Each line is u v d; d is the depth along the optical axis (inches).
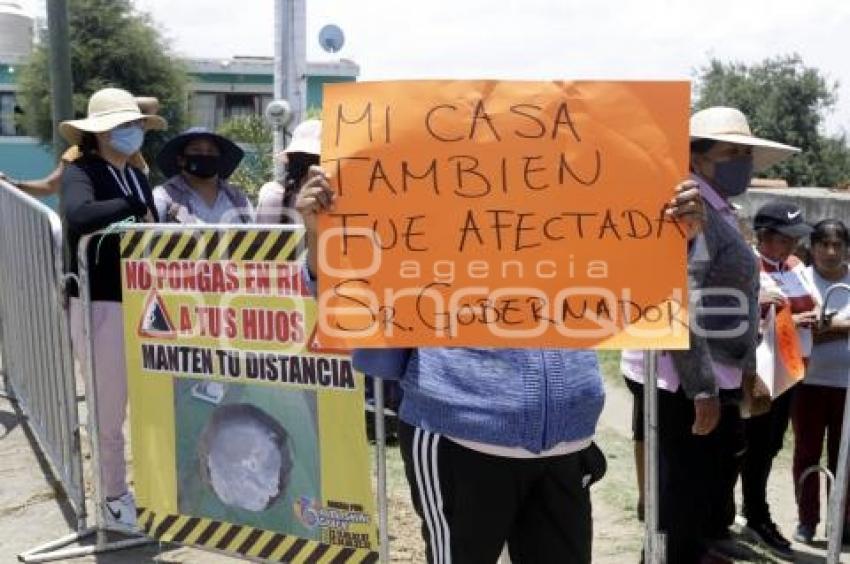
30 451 227.8
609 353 384.5
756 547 193.9
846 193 479.2
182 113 1038.4
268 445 149.5
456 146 97.0
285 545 150.4
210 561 166.7
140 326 157.6
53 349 192.4
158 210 202.2
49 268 189.0
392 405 180.9
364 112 98.1
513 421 95.6
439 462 97.9
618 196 95.7
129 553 171.3
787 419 194.9
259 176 663.8
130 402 160.9
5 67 1127.0
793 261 209.0
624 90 95.4
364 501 143.3
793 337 169.9
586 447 103.8
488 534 97.7
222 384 151.8
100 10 986.7
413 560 169.5
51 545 171.8
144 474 161.2
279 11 457.7
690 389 139.3
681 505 149.1
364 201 97.9
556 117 96.1
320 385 143.3
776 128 1250.0
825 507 218.8
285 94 458.6
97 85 975.0
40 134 1007.0
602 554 180.9
